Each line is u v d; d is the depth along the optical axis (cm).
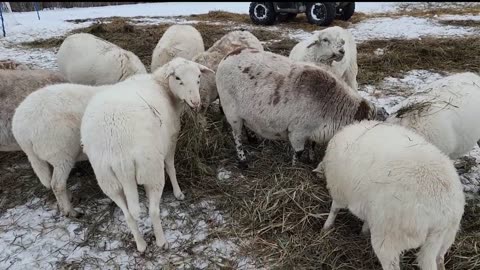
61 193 439
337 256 387
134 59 647
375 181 323
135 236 393
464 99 432
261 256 395
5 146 507
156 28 1337
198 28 1332
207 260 393
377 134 365
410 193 304
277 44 1084
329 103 470
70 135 421
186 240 416
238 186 491
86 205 467
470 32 1159
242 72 491
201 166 516
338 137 389
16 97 501
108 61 619
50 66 925
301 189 464
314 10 1379
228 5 2233
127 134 352
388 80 802
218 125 604
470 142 445
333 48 606
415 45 989
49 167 453
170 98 468
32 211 462
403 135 360
